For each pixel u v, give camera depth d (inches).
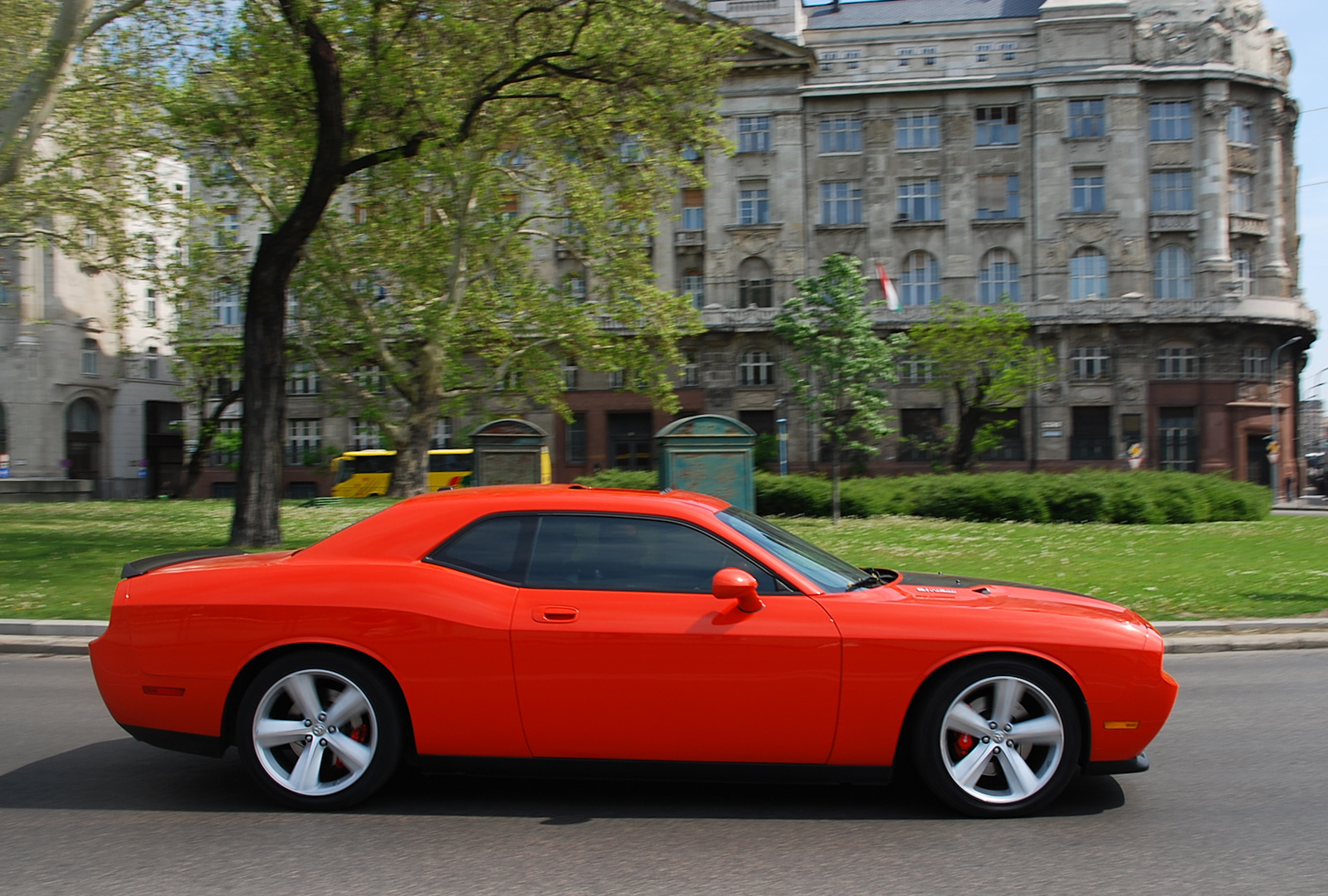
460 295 1051.9
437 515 196.4
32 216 802.8
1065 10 1841.8
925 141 1882.4
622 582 187.2
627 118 768.9
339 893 149.4
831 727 179.3
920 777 183.5
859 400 1379.2
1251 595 434.0
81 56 765.3
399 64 639.8
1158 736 243.8
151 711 190.2
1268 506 883.4
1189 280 1855.3
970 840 171.5
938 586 209.8
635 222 1028.5
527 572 189.0
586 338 1073.5
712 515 196.4
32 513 917.8
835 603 184.4
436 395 1085.1
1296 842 169.3
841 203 1893.5
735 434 669.9
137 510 967.0
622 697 180.1
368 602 185.6
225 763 224.2
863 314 1390.3
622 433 1924.2
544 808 189.6
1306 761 220.2
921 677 178.9
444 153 836.0
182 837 174.4
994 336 1596.9
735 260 1888.5
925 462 1849.2
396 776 210.8
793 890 149.6
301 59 671.1
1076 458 1840.6
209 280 1087.0
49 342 1721.2
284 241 593.6
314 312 1114.7
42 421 1707.7
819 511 841.5
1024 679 180.9
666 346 1105.4
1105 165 1843.0
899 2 2027.6
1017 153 1862.7
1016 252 1862.7
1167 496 812.6
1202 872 156.3
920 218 1879.9
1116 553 582.6
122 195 836.6
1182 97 1854.1
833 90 1868.8
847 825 179.8
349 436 1973.4
